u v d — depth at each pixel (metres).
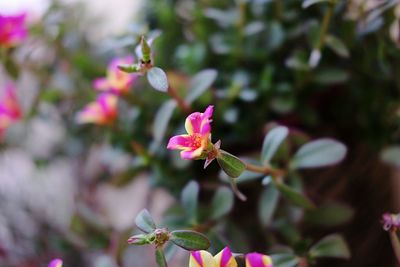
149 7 0.50
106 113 0.42
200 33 0.46
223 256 0.29
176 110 0.42
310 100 0.44
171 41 0.48
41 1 0.56
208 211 0.37
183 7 0.50
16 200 0.54
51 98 0.49
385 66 0.39
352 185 0.44
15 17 0.44
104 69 0.48
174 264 0.48
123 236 0.40
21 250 0.50
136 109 0.44
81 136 0.51
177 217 0.37
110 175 0.51
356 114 0.44
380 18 0.39
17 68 0.46
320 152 0.36
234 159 0.30
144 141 0.45
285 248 0.36
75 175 0.57
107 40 0.49
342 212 0.39
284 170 0.36
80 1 0.56
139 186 0.60
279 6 0.43
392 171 0.47
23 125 0.51
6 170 0.58
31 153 0.54
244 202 0.43
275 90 0.42
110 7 0.67
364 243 0.45
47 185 0.58
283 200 0.40
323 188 0.43
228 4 0.48
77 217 0.43
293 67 0.41
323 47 0.41
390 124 0.43
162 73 0.32
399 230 0.31
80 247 0.46
